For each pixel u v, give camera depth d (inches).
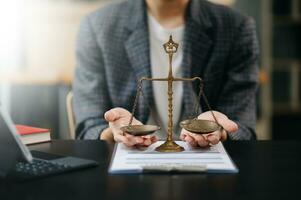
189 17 62.9
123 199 29.1
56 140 47.7
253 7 157.9
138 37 62.6
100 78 63.5
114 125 44.6
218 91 62.9
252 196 29.5
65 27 151.1
